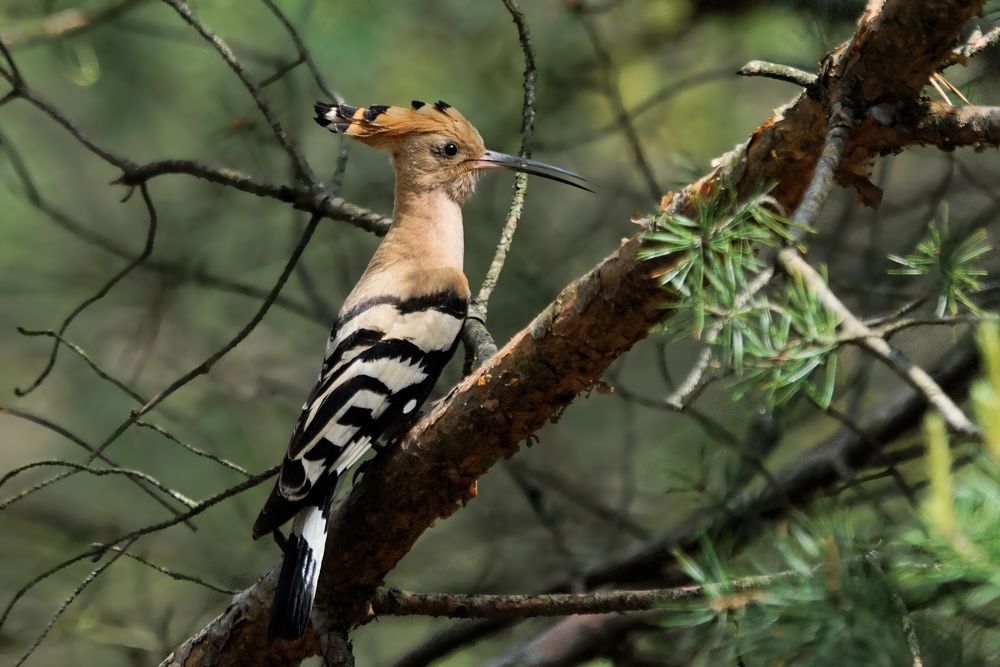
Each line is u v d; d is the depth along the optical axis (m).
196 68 12.59
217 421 12.95
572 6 11.05
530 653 10.16
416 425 6.69
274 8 9.58
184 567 11.97
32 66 13.59
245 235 13.41
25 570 12.41
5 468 13.16
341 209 9.22
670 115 12.96
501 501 12.52
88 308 13.66
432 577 11.88
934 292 5.96
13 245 13.54
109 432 13.06
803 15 9.82
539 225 12.97
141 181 9.48
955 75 8.40
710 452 10.09
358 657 12.03
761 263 4.93
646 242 5.70
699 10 11.95
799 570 5.00
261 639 7.28
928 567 4.81
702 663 5.54
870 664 4.79
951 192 10.94
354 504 6.84
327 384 7.59
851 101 5.48
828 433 11.70
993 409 3.49
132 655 10.62
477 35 12.64
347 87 12.63
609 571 10.59
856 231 11.19
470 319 8.20
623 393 9.31
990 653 4.89
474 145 9.23
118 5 11.23
